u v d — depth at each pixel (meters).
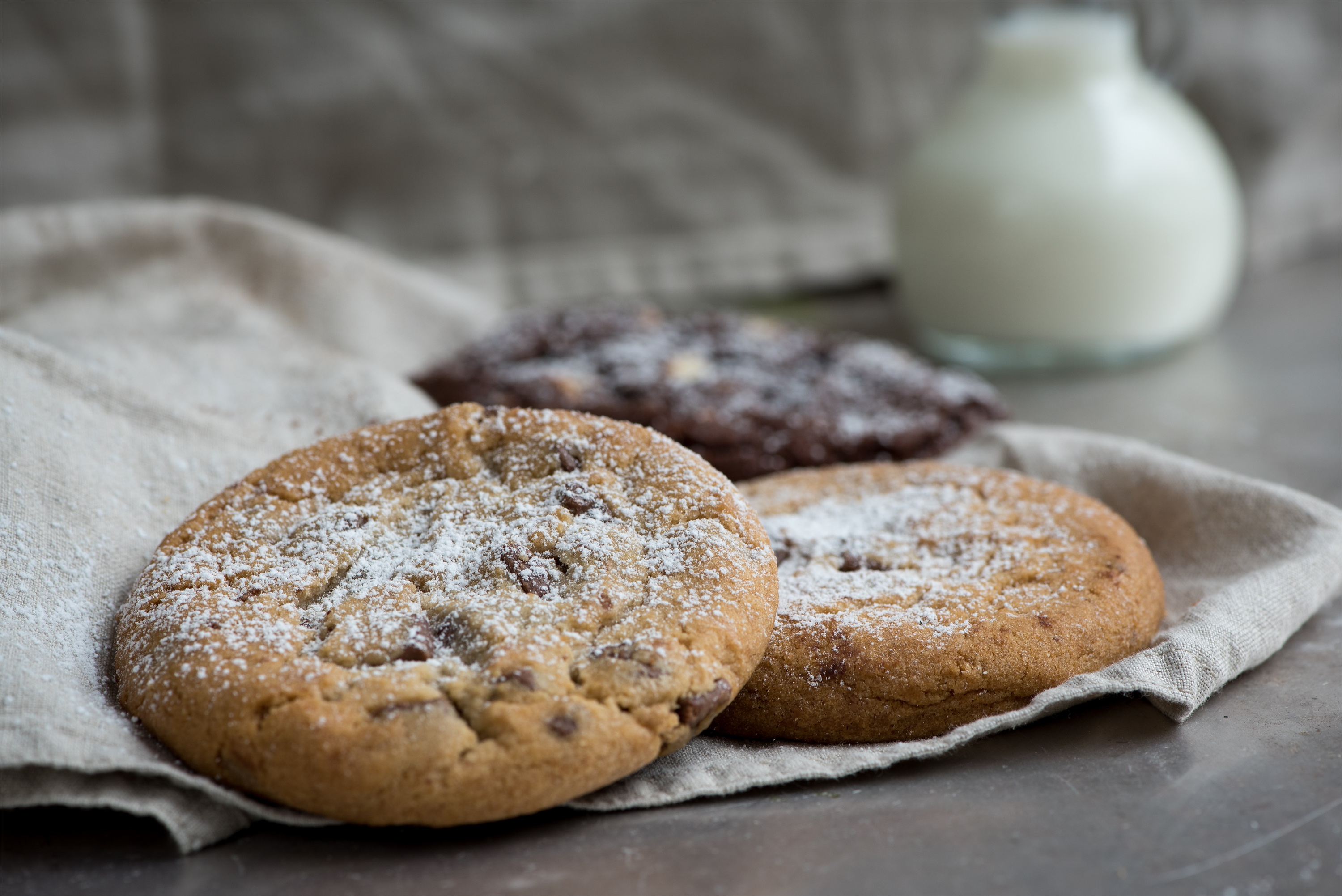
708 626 0.42
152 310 0.54
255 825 0.42
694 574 0.42
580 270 0.69
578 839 0.41
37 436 0.45
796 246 0.70
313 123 0.66
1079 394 0.59
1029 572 0.45
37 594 0.44
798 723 0.43
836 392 0.54
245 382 0.50
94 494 0.45
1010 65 0.60
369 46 0.66
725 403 0.53
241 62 0.65
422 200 0.68
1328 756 0.43
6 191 0.64
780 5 0.68
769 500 0.48
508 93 0.67
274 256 0.56
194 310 0.54
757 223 0.70
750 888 0.40
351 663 0.42
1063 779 0.42
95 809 0.42
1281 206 0.70
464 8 0.66
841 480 0.48
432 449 0.45
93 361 0.49
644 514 0.43
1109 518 0.46
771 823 0.42
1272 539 0.47
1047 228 0.59
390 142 0.67
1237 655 0.44
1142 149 0.59
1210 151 0.61
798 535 0.46
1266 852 0.41
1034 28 0.60
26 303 0.54
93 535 0.45
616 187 0.69
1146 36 0.62
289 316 0.56
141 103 0.65
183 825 0.41
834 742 0.43
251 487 0.45
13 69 0.63
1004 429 0.51
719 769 0.42
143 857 0.41
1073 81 0.60
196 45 0.65
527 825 0.42
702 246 0.69
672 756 0.43
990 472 0.48
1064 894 0.40
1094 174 0.59
